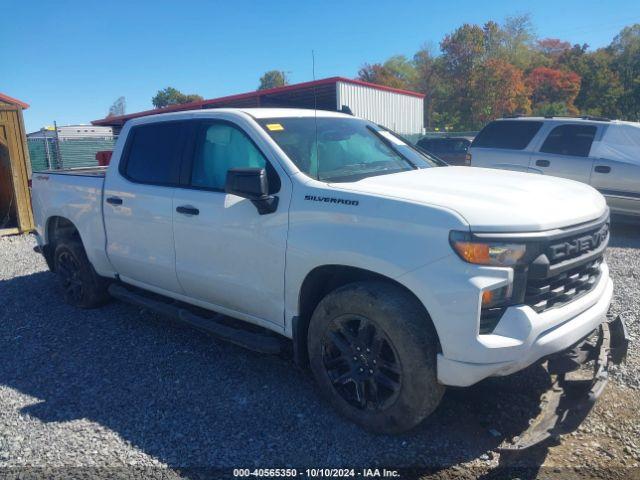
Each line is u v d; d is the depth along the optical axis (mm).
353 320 3174
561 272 2932
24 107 13805
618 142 8820
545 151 9422
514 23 57969
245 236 3617
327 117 4316
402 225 2889
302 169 3531
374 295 2988
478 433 3207
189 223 3990
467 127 47406
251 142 3740
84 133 23000
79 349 4590
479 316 2688
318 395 3680
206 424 3377
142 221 4414
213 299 4074
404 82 59156
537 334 2762
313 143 3842
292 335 3504
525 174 3910
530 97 53719
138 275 4703
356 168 3857
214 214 3803
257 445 3150
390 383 3039
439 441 3137
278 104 25500
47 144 17312
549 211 2939
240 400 3648
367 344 3115
